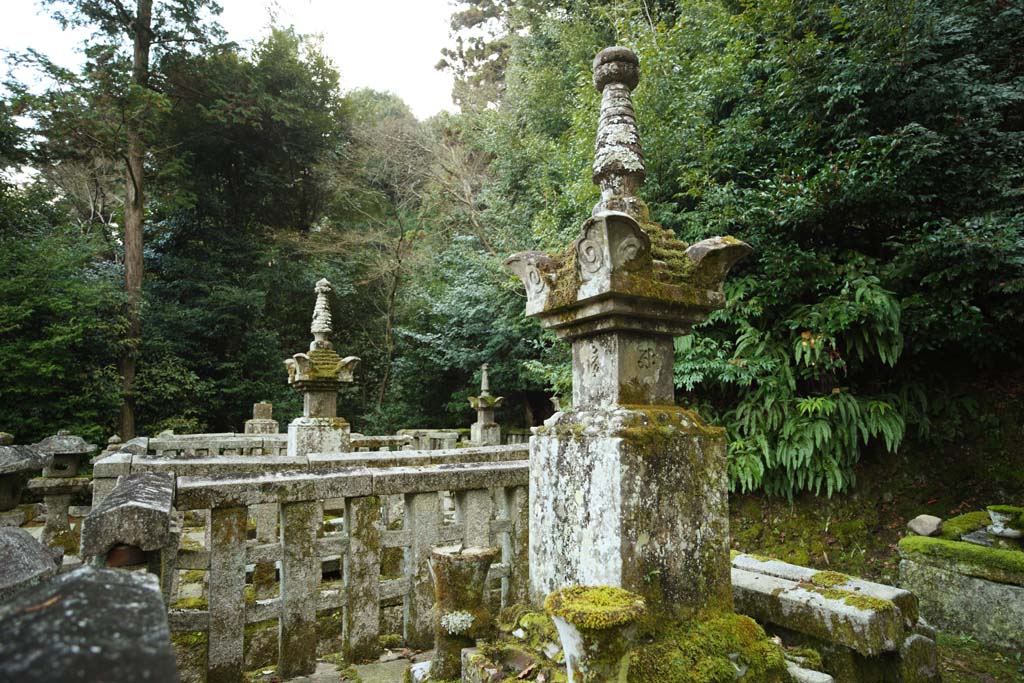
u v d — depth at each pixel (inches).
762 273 226.1
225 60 601.9
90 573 31.1
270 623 114.7
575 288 83.7
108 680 20.5
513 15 504.7
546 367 320.8
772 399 216.4
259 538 153.3
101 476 147.3
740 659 76.2
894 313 194.7
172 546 98.1
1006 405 218.8
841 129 226.1
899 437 204.7
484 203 553.9
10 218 503.8
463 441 419.8
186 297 610.9
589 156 277.4
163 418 532.4
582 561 80.1
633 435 76.3
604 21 379.2
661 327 85.0
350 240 671.1
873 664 92.4
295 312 700.7
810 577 107.8
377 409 619.8
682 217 241.9
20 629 24.4
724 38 266.7
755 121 245.8
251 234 697.0
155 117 506.0
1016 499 202.2
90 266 547.5
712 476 83.4
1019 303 196.7
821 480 207.9
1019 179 214.1
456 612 91.0
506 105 497.0
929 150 200.1
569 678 60.9
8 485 196.2
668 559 77.2
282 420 597.6
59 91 461.1
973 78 223.6
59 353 433.1
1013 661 137.9
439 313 550.3
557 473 87.5
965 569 154.6
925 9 215.3
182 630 97.3
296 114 662.5
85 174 576.4
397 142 673.6
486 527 130.5
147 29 541.0
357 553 115.3
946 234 192.7
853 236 233.0
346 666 111.4
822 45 227.1
